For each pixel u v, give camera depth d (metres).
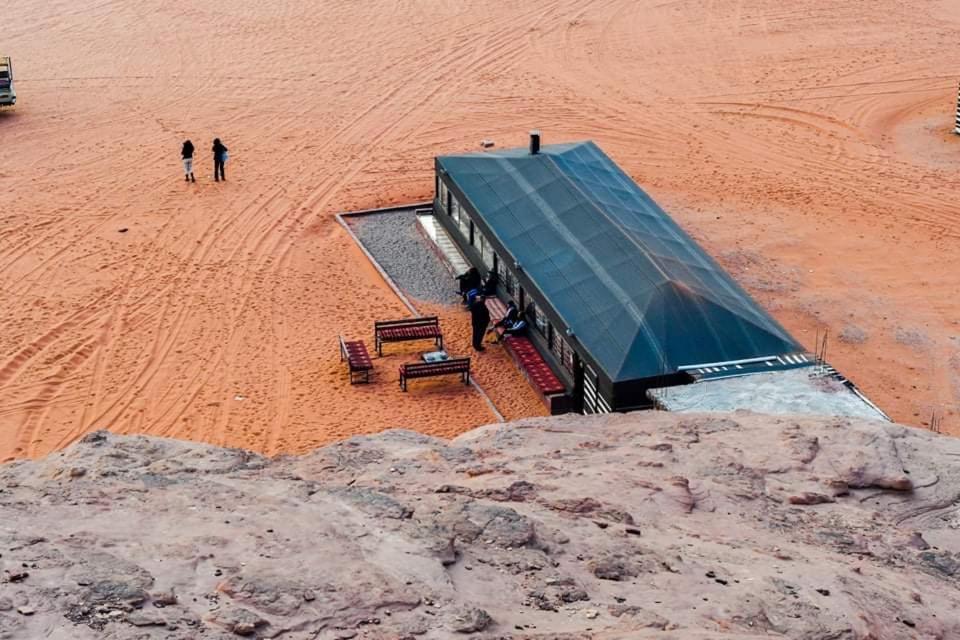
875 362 33.94
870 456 19.64
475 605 12.84
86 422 30.77
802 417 21.62
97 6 70.75
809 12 67.50
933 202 45.19
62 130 53.50
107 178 48.38
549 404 31.80
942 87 56.75
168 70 60.88
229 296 38.31
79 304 37.72
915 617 14.50
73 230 43.53
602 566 14.41
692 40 63.78
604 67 60.53
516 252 35.34
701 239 42.12
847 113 54.19
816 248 41.47
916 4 68.44
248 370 33.53
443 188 41.88
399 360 34.28
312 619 11.99
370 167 49.59
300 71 60.47
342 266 40.88
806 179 47.56
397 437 20.11
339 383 32.81
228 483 15.95
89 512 14.12
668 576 14.49
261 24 67.50
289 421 30.72
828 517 17.95
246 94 57.72
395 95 57.38
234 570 12.73
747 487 18.59
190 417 30.92
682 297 31.14
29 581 11.70
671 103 55.91
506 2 70.12
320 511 14.84
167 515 14.25
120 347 34.88
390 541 13.98
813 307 37.19
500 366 34.25
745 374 29.00
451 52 62.78
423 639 11.91
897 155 49.72
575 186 37.66
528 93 57.47
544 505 16.66
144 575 12.18
